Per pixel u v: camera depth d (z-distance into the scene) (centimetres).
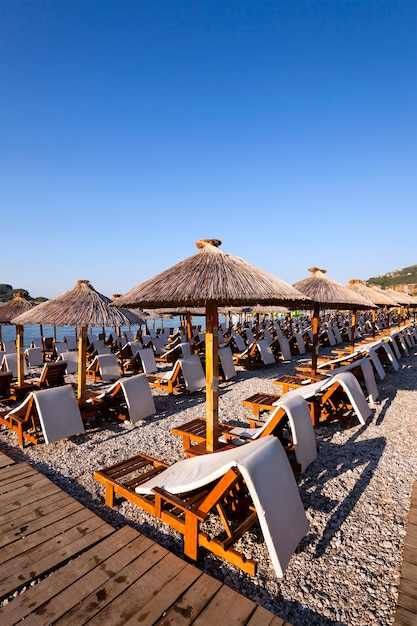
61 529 286
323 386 508
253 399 604
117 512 326
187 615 204
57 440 499
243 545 280
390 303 1322
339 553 271
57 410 487
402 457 437
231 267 368
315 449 395
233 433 425
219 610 208
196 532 253
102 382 925
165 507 292
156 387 846
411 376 916
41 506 321
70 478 396
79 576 233
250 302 444
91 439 515
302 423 379
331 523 308
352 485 372
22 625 196
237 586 239
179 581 229
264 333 1628
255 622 200
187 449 383
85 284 610
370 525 304
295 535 242
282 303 471
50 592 219
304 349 1423
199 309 1052
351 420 575
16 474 386
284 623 200
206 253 390
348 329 1838
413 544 271
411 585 230
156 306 462
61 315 537
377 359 841
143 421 595
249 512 310
